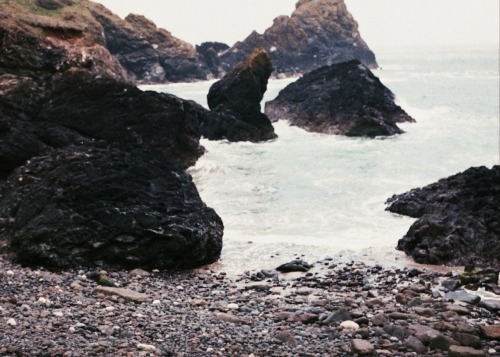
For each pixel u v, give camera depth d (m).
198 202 19.52
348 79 49.34
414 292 14.12
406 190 26.53
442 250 17.69
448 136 42.03
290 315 12.06
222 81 45.28
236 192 26.72
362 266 17.00
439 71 134.00
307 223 21.84
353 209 23.59
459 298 13.63
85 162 18.98
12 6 78.81
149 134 29.88
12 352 8.76
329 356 9.69
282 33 146.12
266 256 18.25
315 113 49.09
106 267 16.66
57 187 17.97
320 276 16.14
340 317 11.77
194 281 15.84
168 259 17.11
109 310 11.76
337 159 34.66
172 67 117.62
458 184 23.08
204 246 17.66
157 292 14.26
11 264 16.19
